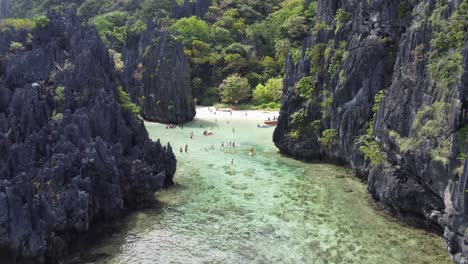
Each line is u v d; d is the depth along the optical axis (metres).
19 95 47.78
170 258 35.81
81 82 52.91
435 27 40.16
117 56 119.69
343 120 61.19
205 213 45.16
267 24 153.75
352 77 60.00
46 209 35.00
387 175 44.94
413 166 39.62
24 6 199.25
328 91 65.31
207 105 123.56
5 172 39.06
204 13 170.00
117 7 184.50
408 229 41.78
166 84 100.50
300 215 45.06
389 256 36.47
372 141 53.66
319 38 68.88
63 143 43.28
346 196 50.69
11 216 33.50
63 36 60.84
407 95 42.00
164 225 42.03
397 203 43.00
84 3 191.88
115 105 51.81
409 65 42.88
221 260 35.62
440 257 36.09
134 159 49.19
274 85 120.38
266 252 37.09
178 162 64.31
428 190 39.81
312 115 67.38
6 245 33.84
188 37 141.25
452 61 35.72
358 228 41.97
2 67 54.06
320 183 55.41
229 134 86.44
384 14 56.88
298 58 74.50
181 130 90.62
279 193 51.56
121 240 38.78
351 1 64.38
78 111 48.47
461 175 30.12
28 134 45.38
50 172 39.31
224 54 134.50
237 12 164.62
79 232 37.59
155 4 177.12
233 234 40.41
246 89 120.75
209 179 56.50
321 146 65.50
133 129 54.16
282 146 70.00
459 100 31.94
